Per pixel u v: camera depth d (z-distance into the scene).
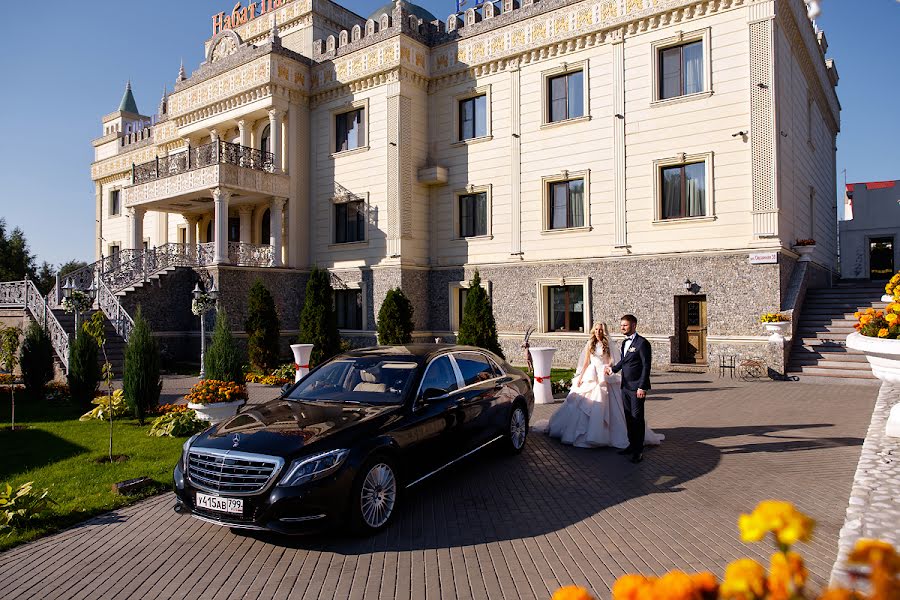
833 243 26.53
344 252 22.53
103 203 34.44
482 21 20.59
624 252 17.53
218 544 5.20
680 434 8.95
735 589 1.42
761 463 7.18
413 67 21.14
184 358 21.45
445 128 21.48
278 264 22.52
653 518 5.46
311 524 4.88
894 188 28.05
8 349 11.18
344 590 4.23
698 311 16.69
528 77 19.56
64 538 5.44
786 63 16.58
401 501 5.63
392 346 7.50
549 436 9.10
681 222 16.64
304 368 13.70
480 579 4.33
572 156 18.66
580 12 18.42
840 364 14.06
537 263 19.20
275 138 22.66
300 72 23.28
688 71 16.83
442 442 6.29
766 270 15.19
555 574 4.36
